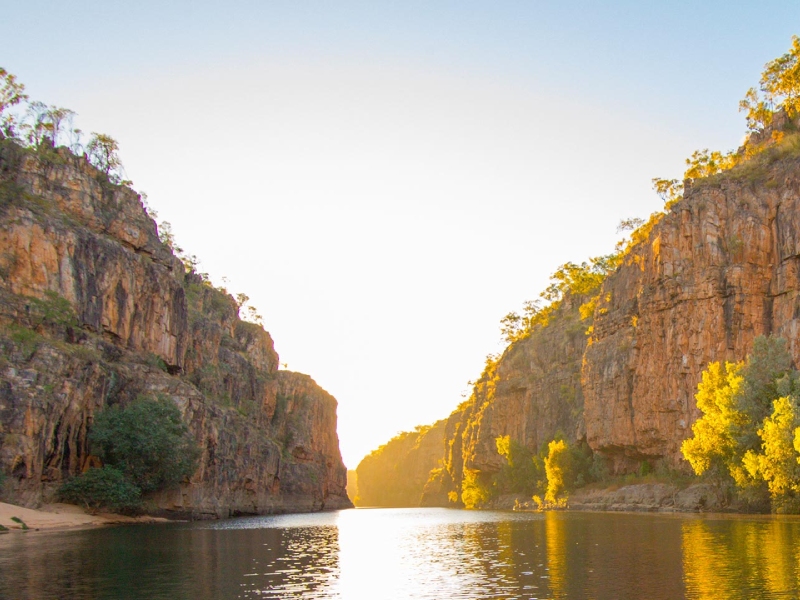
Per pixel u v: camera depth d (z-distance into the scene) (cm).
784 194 8725
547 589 2959
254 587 3198
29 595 2972
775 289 8606
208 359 14500
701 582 2930
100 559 4169
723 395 6875
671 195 12600
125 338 9819
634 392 10062
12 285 8275
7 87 10819
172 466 8488
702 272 9156
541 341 16688
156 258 11031
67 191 9775
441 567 3844
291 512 16562
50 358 7612
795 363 7931
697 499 7981
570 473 12406
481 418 18250
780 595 2616
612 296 11538
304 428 19950
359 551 4847
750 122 11569
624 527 5916
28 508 6944
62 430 7612
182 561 4138
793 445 5688
